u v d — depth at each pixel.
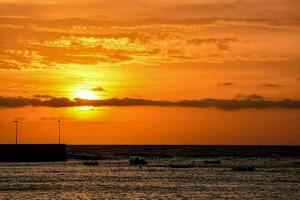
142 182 163.62
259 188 146.25
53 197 127.31
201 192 137.25
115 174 195.25
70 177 180.75
